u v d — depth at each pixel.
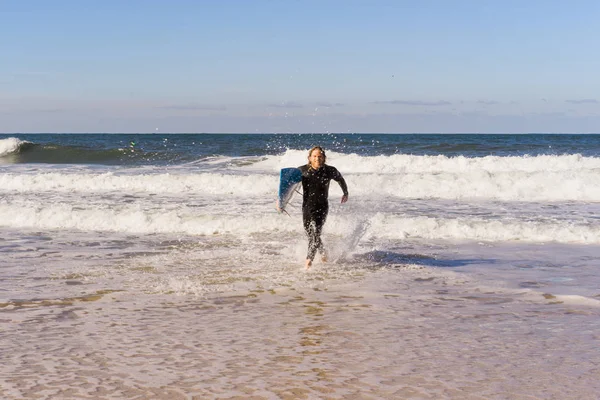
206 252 9.08
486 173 17.17
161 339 4.82
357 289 6.75
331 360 4.26
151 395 3.60
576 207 13.94
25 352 4.48
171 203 14.28
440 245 9.70
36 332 5.05
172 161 30.09
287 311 5.77
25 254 8.94
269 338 4.84
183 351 4.49
